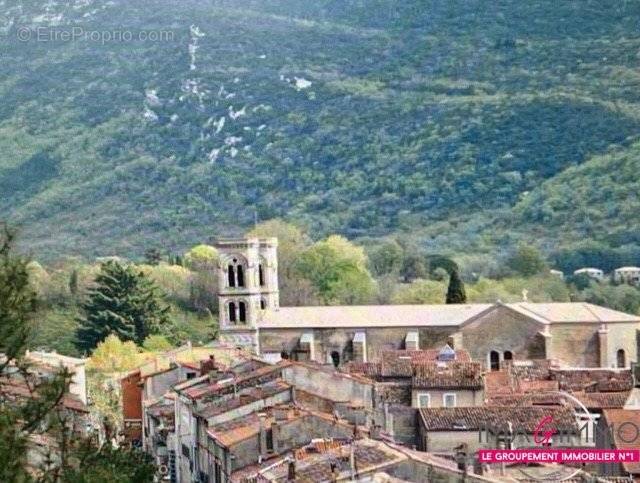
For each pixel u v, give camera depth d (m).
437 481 172.88
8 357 115.81
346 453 180.50
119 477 125.19
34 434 124.19
